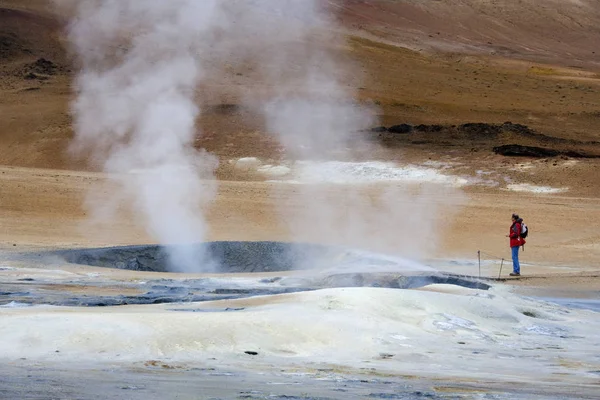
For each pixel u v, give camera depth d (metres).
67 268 31.78
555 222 53.25
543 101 120.69
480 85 130.00
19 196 55.59
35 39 126.38
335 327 16.81
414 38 164.12
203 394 12.45
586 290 29.41
